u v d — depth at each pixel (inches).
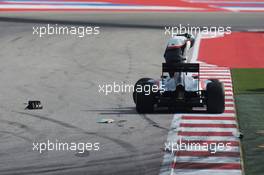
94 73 2854.3
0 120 1952.5
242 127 1846.7
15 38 3993.6
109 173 1424.7
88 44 3799.2
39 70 2945.4
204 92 2011.6
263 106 2133.4
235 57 3403.1
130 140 1706.4
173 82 1984.5
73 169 1454.2
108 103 2196.1
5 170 1449.3
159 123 1889.8
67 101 2237.9
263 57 3408.0
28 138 1736.0
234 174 1411.2
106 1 6171.3
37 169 1455.5
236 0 6358.3
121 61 3221.0
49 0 6141.7
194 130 1806.1
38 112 2059.5
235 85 2564.0
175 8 5816.9
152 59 3294.8
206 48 3698.3
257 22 4921.3
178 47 1980.8
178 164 1488.7
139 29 4448.8
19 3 5880.9
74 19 4940.9
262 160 1518.2
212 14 5408.5
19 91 2436.0
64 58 3314.5
